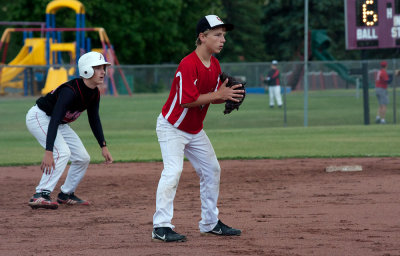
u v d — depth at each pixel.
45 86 81.31
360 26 54.62
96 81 18.23
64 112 17.75
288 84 97.25
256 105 67.62
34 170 29.88
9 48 137.88
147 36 116.81
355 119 57.19
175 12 120.94
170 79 69.56
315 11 156.25
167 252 12.95
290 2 158.75
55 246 13.70
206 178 14.70
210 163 14.62
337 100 65.31
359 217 16.69
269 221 16.39
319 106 65.12
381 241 13.59
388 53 143.00
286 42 159.50
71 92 17.91
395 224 15.61
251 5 156.88
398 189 21.95
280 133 47.16
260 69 90.56
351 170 27.48
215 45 13.66
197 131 14.44
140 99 66.69
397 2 54.28
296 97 72.00
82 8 93.00
